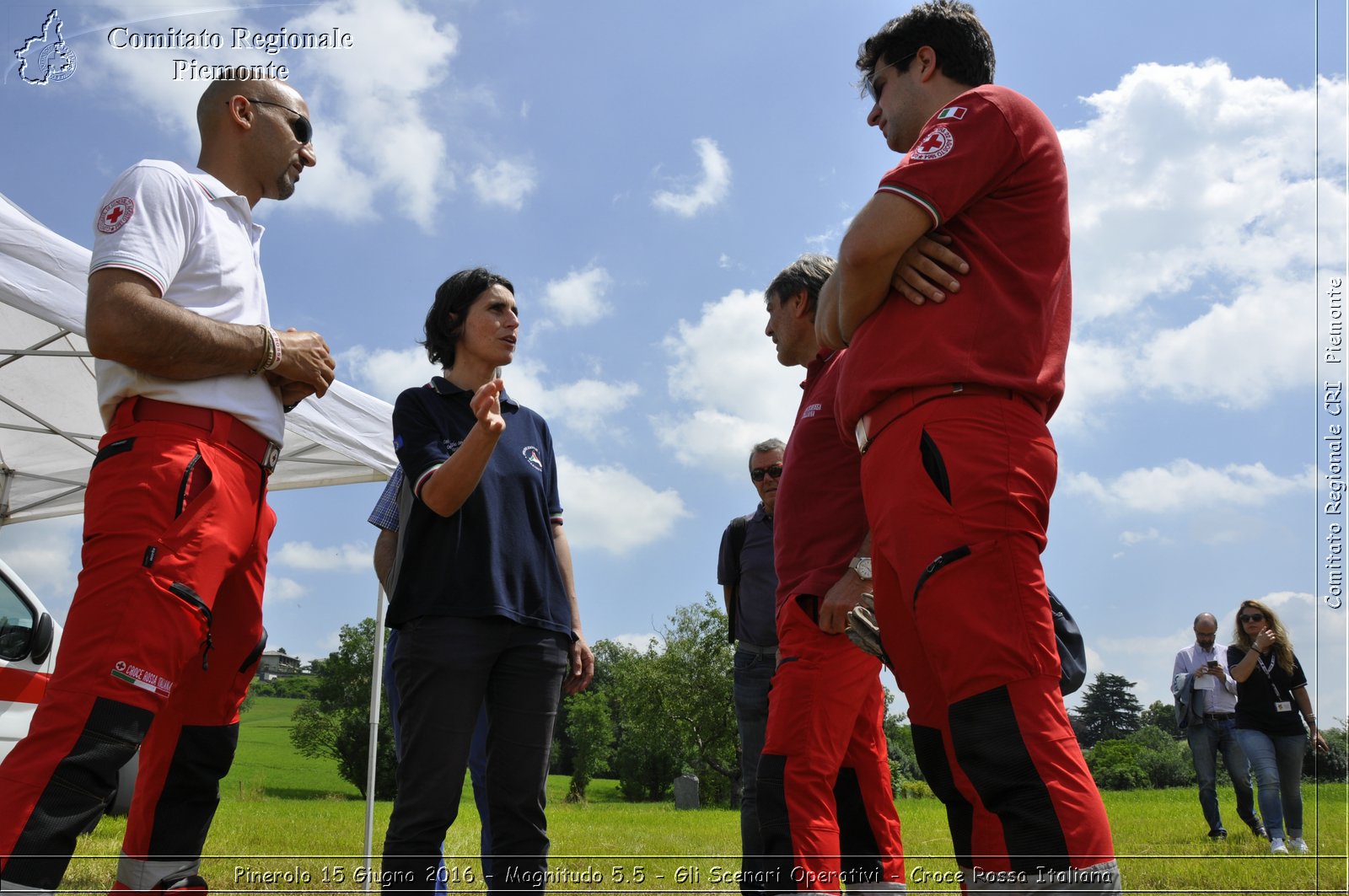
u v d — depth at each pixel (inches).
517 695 100.6
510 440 108.6
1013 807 58.4
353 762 1761.8
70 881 164.4
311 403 221.1
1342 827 240.8
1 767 66.1
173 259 79.4
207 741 87.8
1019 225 69.7
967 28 80.5
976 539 62.1
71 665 69.0
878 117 85.7
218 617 86.3
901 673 76.0
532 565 103.2
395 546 162.7
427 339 117.1
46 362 254.2
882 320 70.9
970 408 64.9
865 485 71.1
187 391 77.4
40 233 183.6
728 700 2233.0
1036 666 60.6
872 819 110.0
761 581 165.3
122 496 72.6
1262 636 255.0
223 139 92.2
